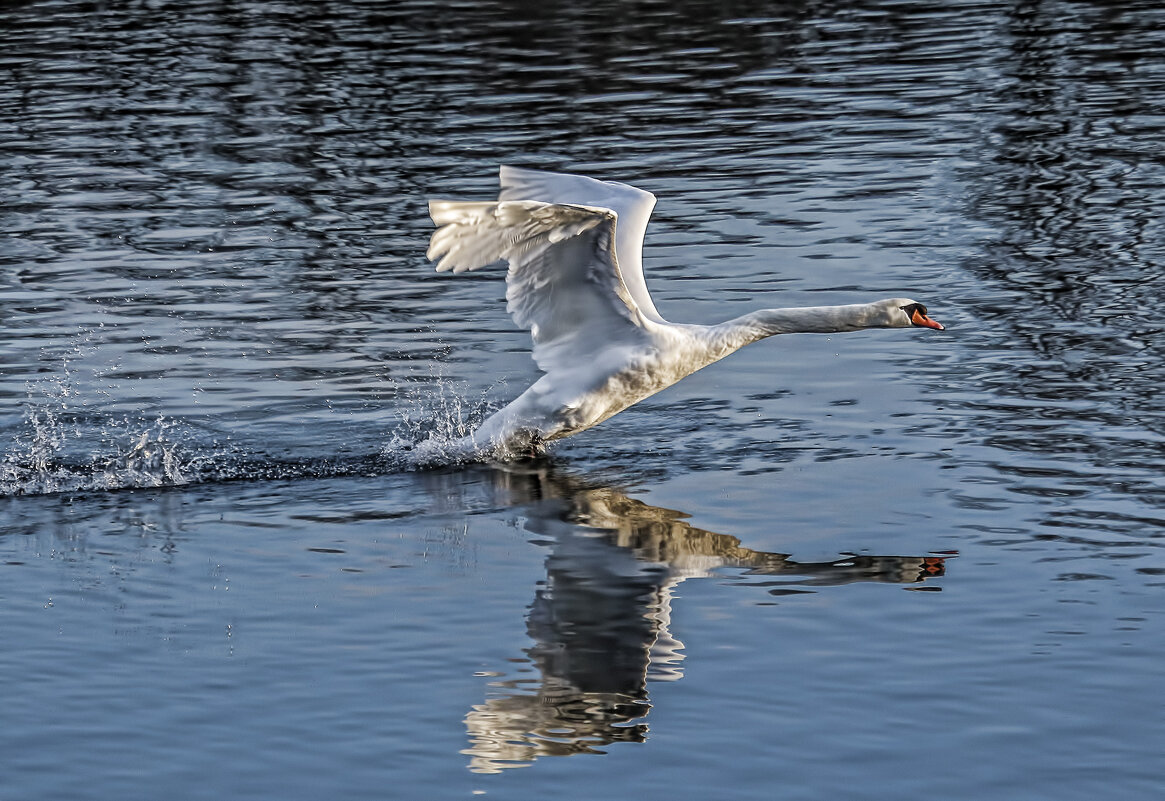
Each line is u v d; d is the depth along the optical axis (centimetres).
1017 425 1413
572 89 2936
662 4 3703
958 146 2514
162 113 2812
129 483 1335
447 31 3466
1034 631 1005
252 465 1380
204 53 3297
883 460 1345
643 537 1191
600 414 1365
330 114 2788
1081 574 1091
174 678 962
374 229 2156
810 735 883
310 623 1039
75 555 1167
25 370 1631
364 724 902
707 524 1218
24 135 2680
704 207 2231
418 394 1563
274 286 1928
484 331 1762
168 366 1647
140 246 2094
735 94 2883
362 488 1324
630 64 3136
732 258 2002
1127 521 1186
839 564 1124
